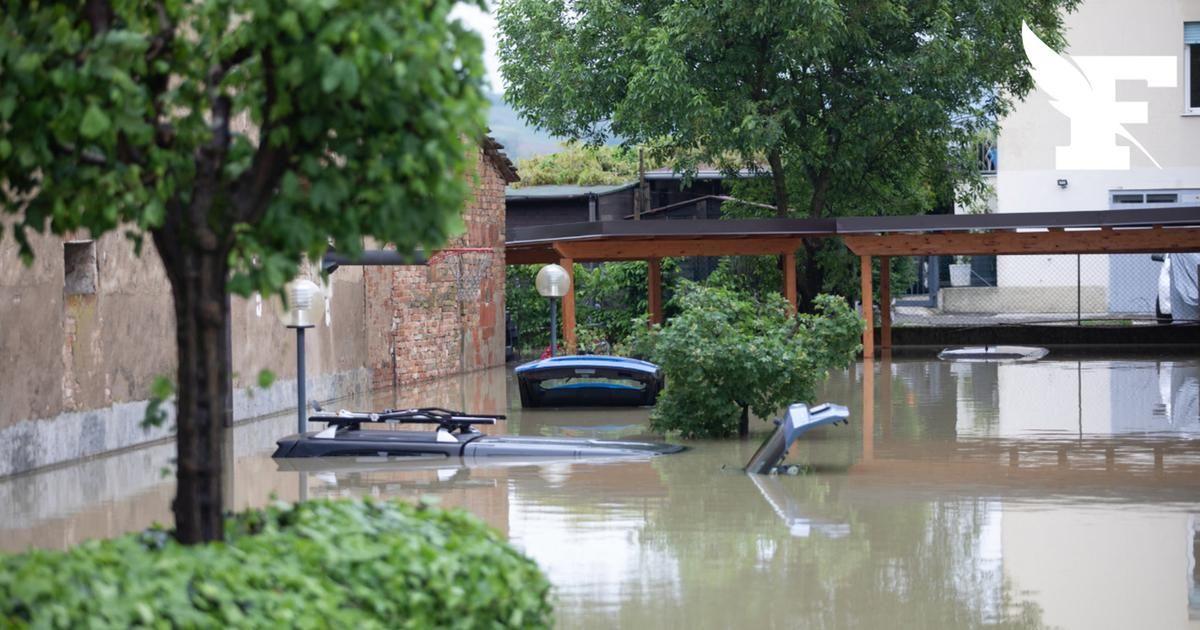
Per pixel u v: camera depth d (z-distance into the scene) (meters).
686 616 6.37
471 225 24.44
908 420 15.09
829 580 7.14
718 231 22.72
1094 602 6.63
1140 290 34.28
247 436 14.34
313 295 12.66
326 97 4.10
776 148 27.23
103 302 13.19
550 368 16.47
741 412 13.66
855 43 26.72
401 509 4.79
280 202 4.20
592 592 6.88
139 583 3.58
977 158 32.28
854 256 27.91
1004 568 7.46
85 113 3.97
